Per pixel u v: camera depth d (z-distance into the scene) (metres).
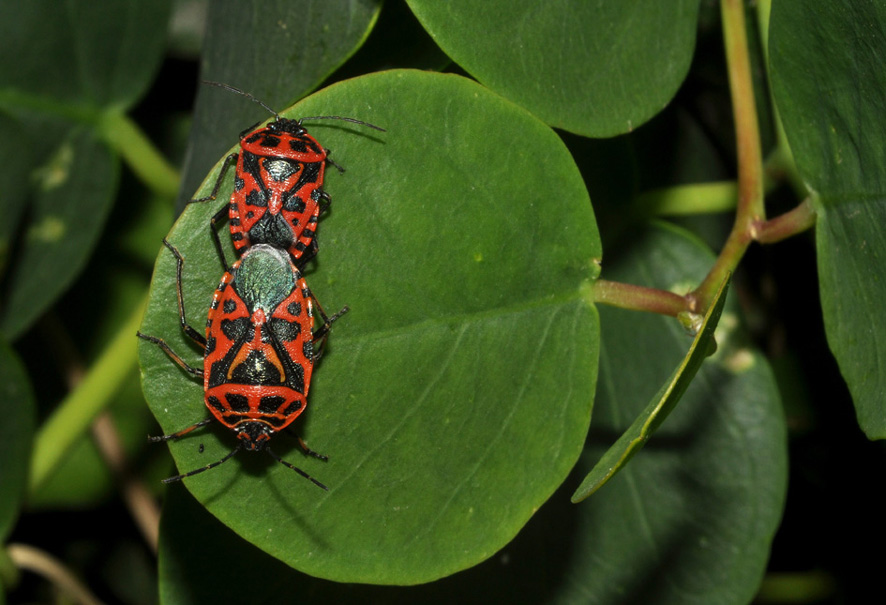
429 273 0.11
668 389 0.11
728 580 0.13
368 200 0.11
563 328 0.11
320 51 0.12
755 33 0.13
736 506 0.13
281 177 0.11
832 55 0.11
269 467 0.11
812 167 0.12
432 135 0.11
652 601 0.13
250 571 0.12
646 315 0.13
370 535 0.11
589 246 0.11
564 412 0.11
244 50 0.12
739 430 0.13
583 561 0.13
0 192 0.13
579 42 0.11
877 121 0.11
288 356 0.11
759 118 0.13
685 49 0.12
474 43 0.11
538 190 0.11
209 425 0.11
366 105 0.11
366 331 0.11
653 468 0.13
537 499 0.11
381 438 0.11
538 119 0.11
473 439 0.11
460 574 0.12
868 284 0.11
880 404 0.11
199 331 0.11
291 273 0.11
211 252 0.11
